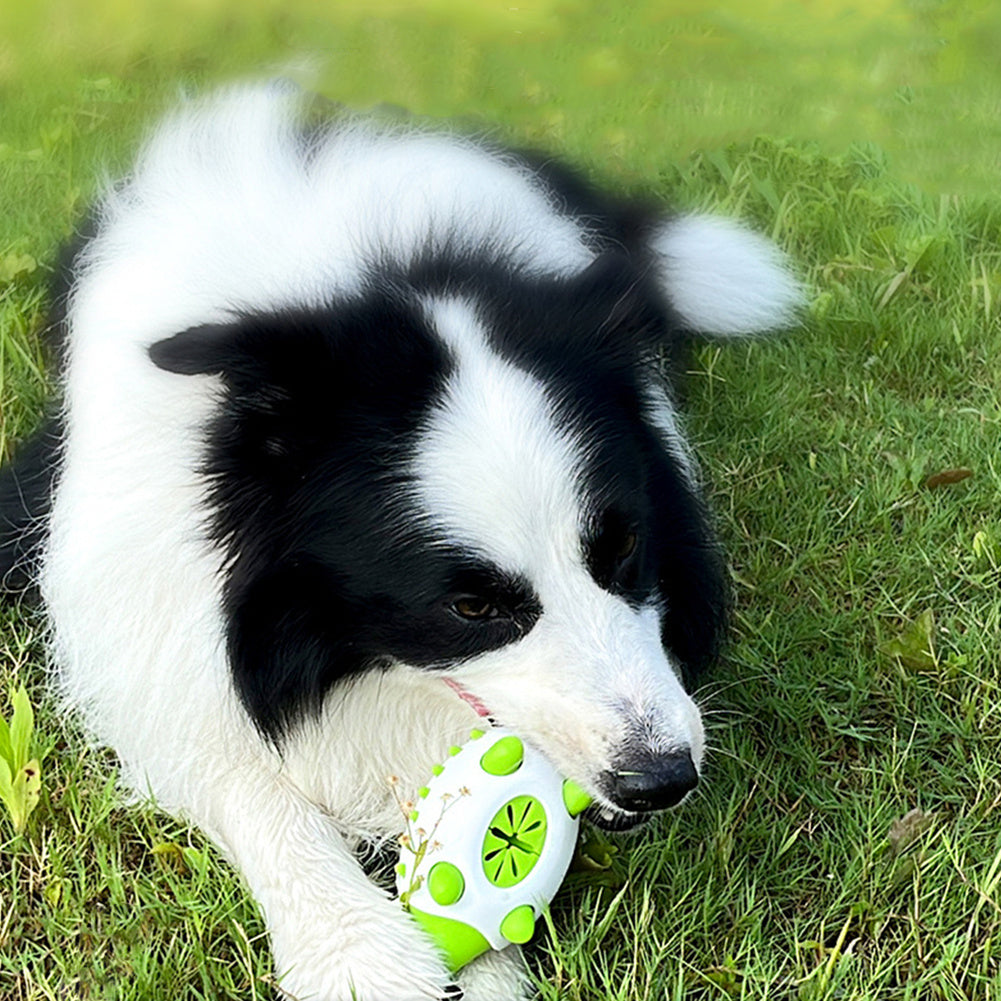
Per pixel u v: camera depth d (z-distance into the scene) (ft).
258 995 3.32
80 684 3.69
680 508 3.71
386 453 3.40
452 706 3.64
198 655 3.56
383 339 3.43
